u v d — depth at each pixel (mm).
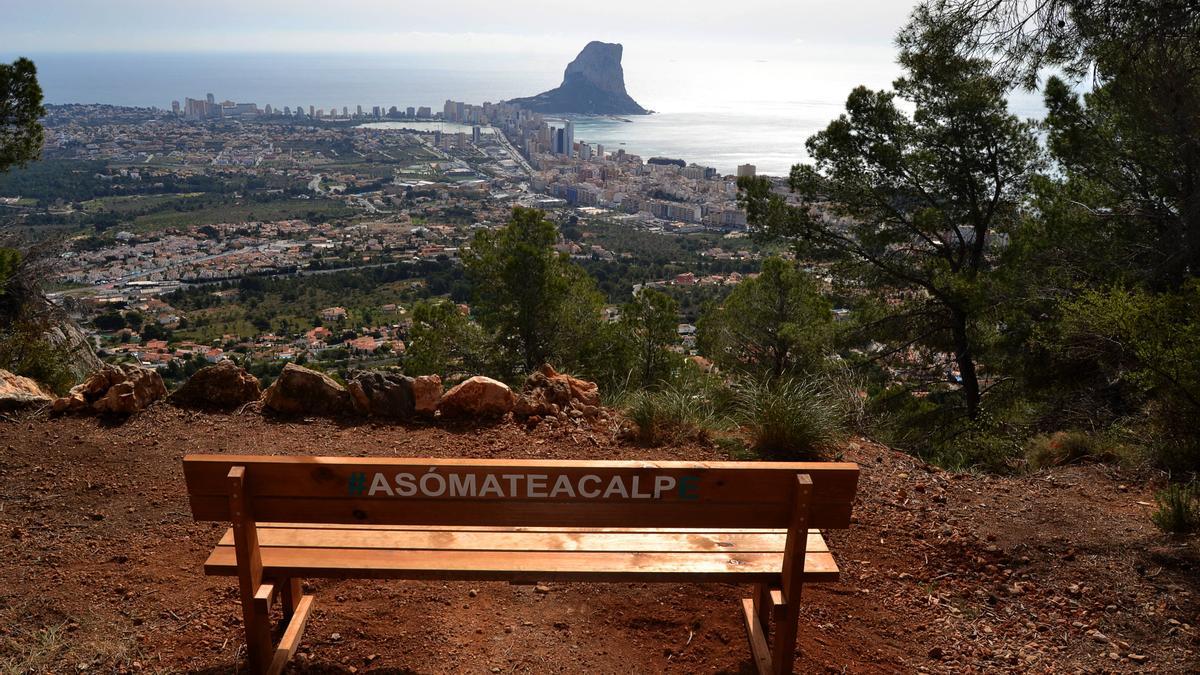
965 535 3451
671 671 2383
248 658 2246
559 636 2531
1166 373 4609
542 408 4559
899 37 6195
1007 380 9375
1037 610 2898
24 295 10086
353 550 2303
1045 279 8578
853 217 10336
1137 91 6031
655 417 4387
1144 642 2707
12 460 3840
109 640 2434
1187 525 3496
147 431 4238
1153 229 8023
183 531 3191
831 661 2480
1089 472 4539
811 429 4316
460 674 2326
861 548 3275
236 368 4680
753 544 2414
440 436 4234
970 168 9562
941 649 2619
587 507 2148
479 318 11883
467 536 2389
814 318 11359
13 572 2830
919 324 10391
